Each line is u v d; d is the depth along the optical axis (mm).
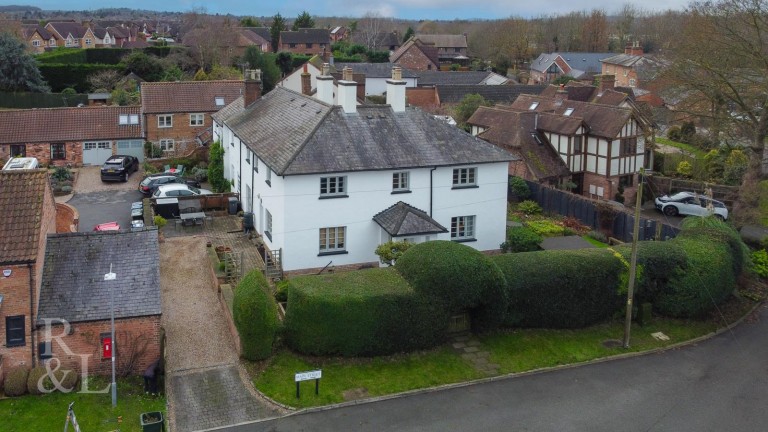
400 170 33406
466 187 35156
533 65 116375
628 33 149375
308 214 32250
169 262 33812
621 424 22703
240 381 24094
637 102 64438
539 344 28125
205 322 27844
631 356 27828
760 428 22703
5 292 22422
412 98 80250
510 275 28344
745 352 28500
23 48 76625
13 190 24328
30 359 22922
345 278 27109
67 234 26062
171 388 23469
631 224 39438
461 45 140875
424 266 26641
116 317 23344
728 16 42188
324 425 22109
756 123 42781
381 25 182000
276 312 25719
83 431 20781
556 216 44062
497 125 52312
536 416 23047
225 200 42094
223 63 90688
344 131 33906
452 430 22031
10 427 20672
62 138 53250
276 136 35750
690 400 24438
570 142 48875
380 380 24797
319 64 82375
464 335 28359
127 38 143750
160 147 55781
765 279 36281
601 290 29703
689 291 30766
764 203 44125
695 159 54406
